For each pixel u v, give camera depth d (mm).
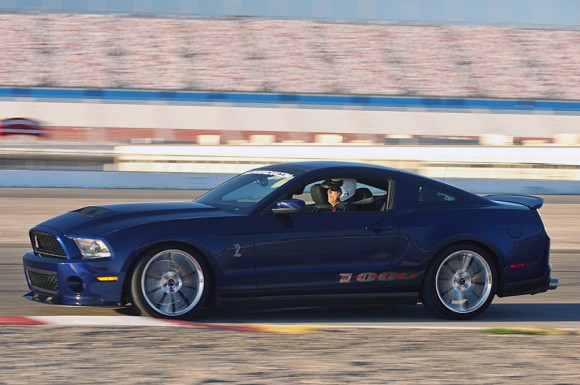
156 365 7316
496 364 7766
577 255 19031
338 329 9359
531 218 11117
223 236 9906
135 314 10555
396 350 8281
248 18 99312
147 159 42125
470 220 10781
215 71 88750
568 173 43250
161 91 82875
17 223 22547
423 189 10922
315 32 97562
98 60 89125
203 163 42094
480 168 43281
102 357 7590
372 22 100500
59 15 96750
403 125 81500
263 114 81188
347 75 89688
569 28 102312
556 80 91500
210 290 10039
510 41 98500
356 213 10492
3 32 92562
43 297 10000
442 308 10680
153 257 9672
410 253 10531
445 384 6922
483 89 88938
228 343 8375
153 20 97375
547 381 7160
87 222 10000
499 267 10898
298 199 10258
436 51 95438
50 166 40625
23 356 7562
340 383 6828
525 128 82562
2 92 80312
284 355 7875
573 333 9570
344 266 10336
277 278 10117
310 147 50344
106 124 77125
